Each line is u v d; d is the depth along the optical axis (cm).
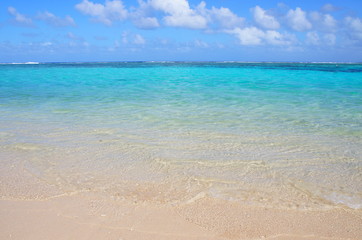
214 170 429
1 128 658
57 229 286
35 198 346
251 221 305
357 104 990
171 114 820
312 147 529
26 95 1234
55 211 318
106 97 1176
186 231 287
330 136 598
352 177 407
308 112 849
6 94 1266
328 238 278
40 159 470
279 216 314
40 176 407
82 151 507
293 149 518
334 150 512
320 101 1060
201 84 1778
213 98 1145
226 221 305
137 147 529
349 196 356
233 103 1020
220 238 277
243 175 413
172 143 551
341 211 324
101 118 766
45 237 273
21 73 2853
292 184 387
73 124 697
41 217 306
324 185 384
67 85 1694
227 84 1775
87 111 866
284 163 455
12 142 556
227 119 754
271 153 499
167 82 1925
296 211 324
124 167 439
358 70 3412
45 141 563
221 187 378
